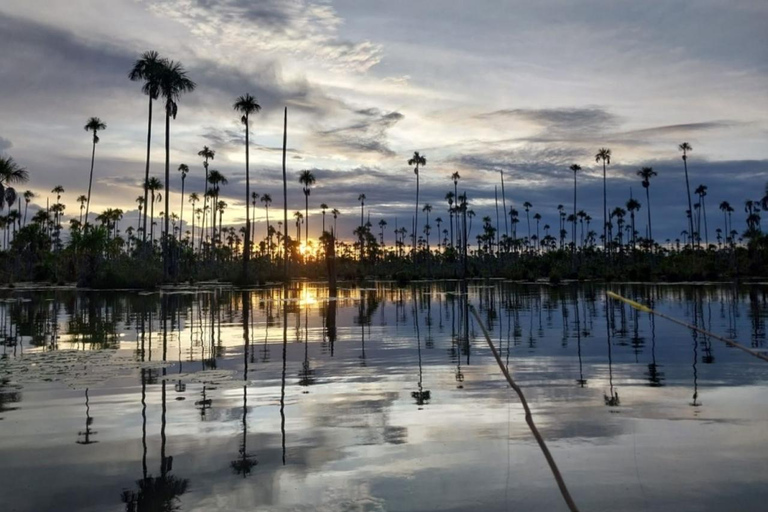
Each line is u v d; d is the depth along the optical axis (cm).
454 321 2028
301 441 629
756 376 973
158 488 497
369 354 1269
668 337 1497
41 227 10200
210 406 793
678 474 521
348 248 15788
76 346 1437
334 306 2875
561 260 9169
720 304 2614
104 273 5184
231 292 4469
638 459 562
